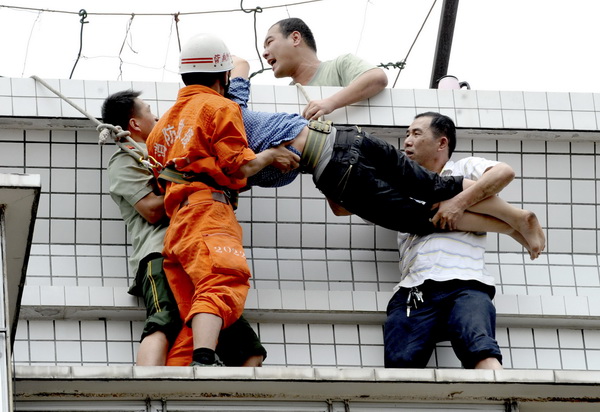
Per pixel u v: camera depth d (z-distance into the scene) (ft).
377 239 39.73
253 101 39.68
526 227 36.94
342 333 38.22
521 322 39.14
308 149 35.55
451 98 40.45
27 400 29.96
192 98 34.96
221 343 34.81
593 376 31.53
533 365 38.75
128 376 29.84
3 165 38.55
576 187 40.86
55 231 38.47
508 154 40.73
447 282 36.09
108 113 37.60
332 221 39.63
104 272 38.22
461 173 37.40
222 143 34.14
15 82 38.73
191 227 34.01
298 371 30.58
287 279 38.91
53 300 36.73
